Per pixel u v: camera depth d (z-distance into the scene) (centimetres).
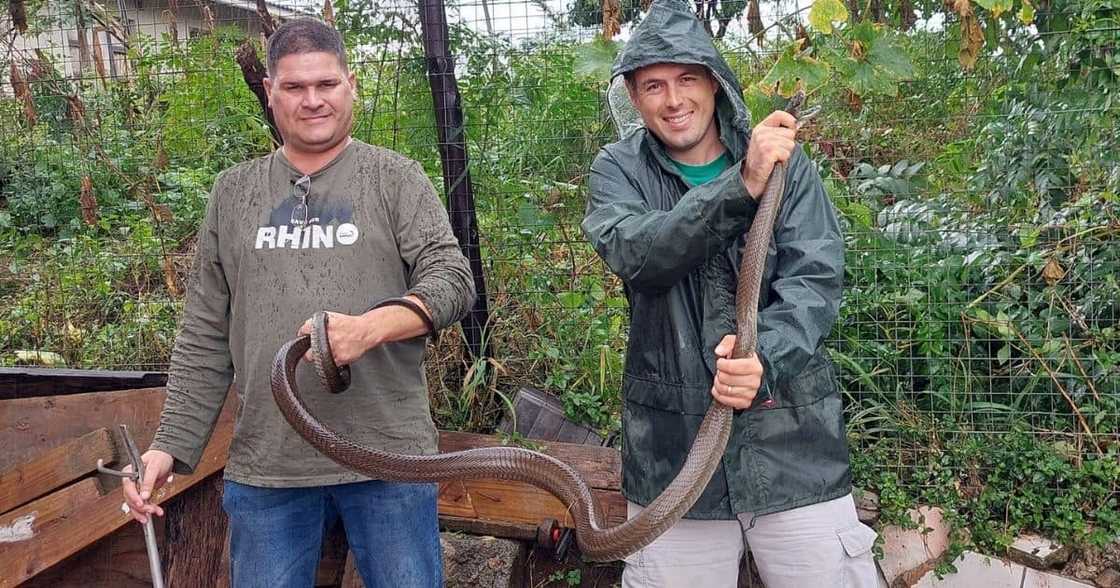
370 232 302
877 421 445
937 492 419
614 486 421
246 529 311
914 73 416
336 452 279
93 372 454
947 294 440
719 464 297
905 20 464
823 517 300
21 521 427
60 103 609
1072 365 430
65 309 588
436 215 306
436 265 297
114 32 643
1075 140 441
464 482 431
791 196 291
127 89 614
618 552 277
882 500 419
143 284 600
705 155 306
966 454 426
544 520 420
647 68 289
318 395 300
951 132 500
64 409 443
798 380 297
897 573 412
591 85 498
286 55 292
